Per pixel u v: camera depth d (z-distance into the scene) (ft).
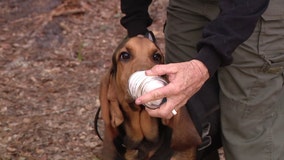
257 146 12.05
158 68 9.52
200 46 10.26
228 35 10.19
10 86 22.82
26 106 21.43
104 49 26.05
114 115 11.39
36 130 19.77
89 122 20.31
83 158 18.30
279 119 12.07
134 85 9.60
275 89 11.89
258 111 12.00
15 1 29.60
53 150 18.69
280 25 11.63
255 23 10.54
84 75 23.89
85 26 27.91
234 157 12.32
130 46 10.87
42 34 27.09
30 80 23.36
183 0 13.16
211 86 12.64
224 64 10.30
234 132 12.32
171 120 11.23
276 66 11.80
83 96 22.18
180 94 9.58
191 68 9.73
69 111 21.11
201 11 12.85
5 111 21.03
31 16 28.50
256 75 11.87
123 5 13.21
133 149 11.64
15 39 26.66
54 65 24.63
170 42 13.93
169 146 11.51
